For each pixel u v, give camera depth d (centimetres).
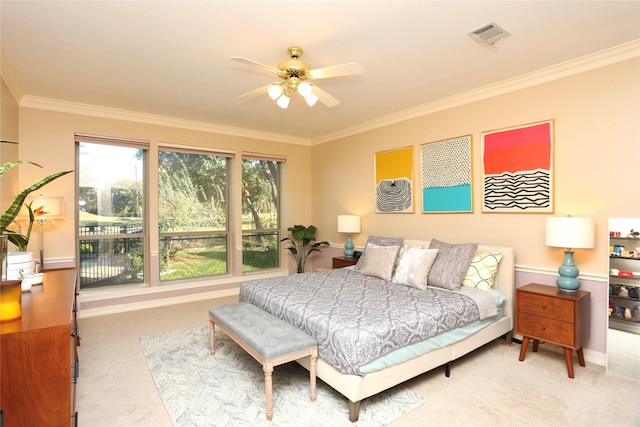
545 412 214
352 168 518
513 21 228
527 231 326
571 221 268
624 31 241
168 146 468
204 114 446
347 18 224
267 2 206
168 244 486
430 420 206
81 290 423
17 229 347
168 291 468
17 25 229
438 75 319
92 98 381
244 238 556
